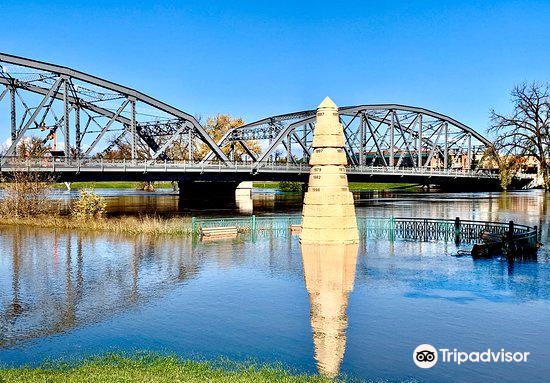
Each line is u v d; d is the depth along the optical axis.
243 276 27.05
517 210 63.59
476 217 54.62
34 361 15.77
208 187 91.69
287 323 19.23
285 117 88.06
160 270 28.77
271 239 40.47
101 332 18.48
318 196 34.78
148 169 61.31
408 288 24.16
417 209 67.31
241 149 118.31
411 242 38.16
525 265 29.19
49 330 18.80
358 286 24.61
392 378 14.52
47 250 35.47
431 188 143.38
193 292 23.84
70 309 21.36
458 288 24.06
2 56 54.53
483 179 111.94
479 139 121.50
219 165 68.69
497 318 19.58
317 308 21.11
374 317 19.83
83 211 50.84
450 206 72.06
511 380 14.38
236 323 19.28
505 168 81.12
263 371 14.73
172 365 15.07
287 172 75.81
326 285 24.88
